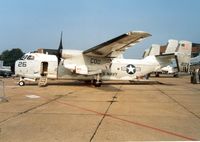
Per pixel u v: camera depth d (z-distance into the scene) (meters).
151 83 27.58
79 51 21.66
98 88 20.11
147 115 9.01
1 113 8.92
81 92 16.75
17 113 8.95
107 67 22.27
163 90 19.23
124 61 24.33
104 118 8.34
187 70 25.80
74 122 7.65
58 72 21.94
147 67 24.86
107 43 18.77
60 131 6.57
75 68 21.19
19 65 21.47
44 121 7.71
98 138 5.98
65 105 11.00
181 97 14.73
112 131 6.65
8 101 11.98
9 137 5.96
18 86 20.77
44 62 21.66
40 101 12.12
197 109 10.45
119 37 17.56
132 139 5.93
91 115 8.83
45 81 21.09
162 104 11.81
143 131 6.70
